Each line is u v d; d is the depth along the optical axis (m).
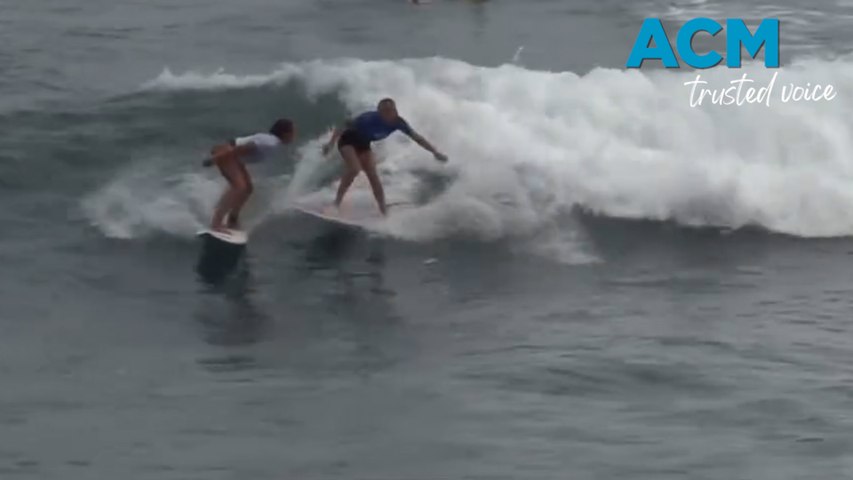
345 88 67.81
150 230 56.97
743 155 63.91
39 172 61.12
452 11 88.50
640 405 43.31
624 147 63.12
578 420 42.06
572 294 53.06
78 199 59.28
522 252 56.66
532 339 48.59
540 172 61.22
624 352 47.31
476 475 38.44
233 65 75.06
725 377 45.34
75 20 84.38
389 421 41.97
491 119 64.00
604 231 58.62
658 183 60.66
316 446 40.25
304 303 51.88
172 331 49.25
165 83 69.81
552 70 74.94
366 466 39.00
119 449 39.91
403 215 58.41
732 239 58.75
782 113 65.75
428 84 67.50
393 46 79.69
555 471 38.69
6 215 57.97
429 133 63.59
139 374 45.50
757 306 52.06
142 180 60.78
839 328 49.94
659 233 58.78
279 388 44.50
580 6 90.06
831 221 59.97
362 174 61.00
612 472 38.66
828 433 41.31
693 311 51.50
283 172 61.56
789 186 60.97
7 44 77.81
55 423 41.66
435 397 43.72
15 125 64.75
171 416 42.28
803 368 46.19
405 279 54.16
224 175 56.38
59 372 45.53
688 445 40.44
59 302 51.31
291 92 68.12
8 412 42.31
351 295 52.62
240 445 40.28
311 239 56.88
